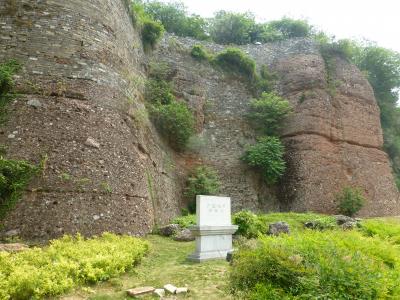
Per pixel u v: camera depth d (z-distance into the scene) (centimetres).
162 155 1390
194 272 675
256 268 460
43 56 979
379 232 1009
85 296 540
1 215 777
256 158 1675
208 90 1841
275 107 1809
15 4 1011
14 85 924
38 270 555
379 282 432
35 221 798
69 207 846
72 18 1049
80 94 983
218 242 830
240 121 1830
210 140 1709
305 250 491
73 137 922
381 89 2477
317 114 1764
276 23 2603
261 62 2109
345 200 1644
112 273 623
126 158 1021
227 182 1636
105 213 898
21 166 827
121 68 1160
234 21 2447
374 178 1833
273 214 1352
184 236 979
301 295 421
